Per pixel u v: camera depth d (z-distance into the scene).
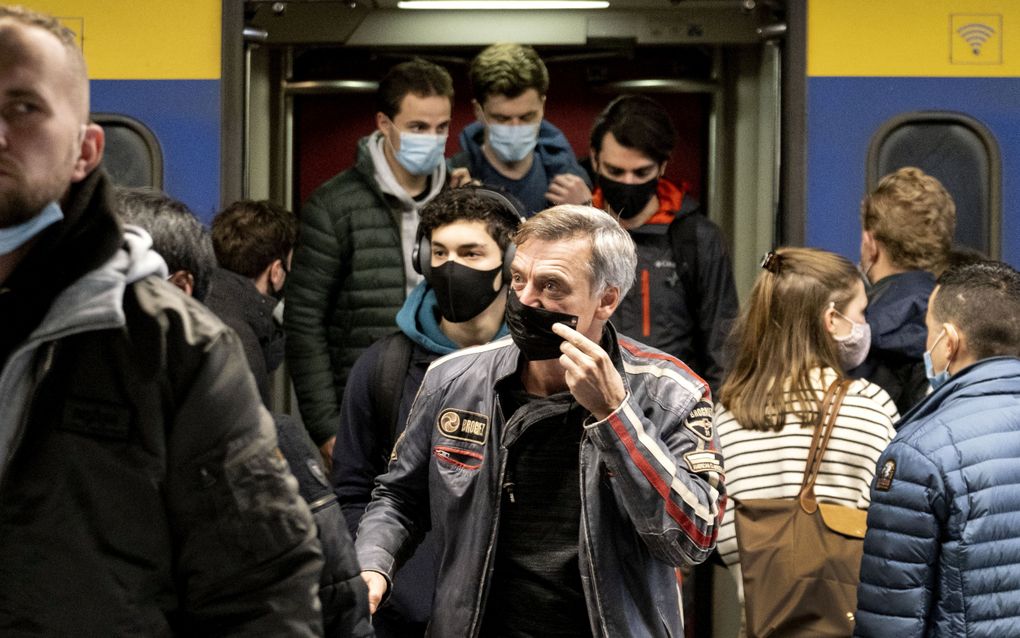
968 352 3.34
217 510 1.90
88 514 1.83
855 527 3.33
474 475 2.74
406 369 3.59
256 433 1.94
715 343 4.98
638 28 5.66
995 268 3.40
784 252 3.60
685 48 6.03
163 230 2.39
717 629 5.43
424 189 5.18
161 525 1.88
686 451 2.68
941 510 3.12
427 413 2.87
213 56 5.11
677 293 5.00
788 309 3.51
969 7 5.12
